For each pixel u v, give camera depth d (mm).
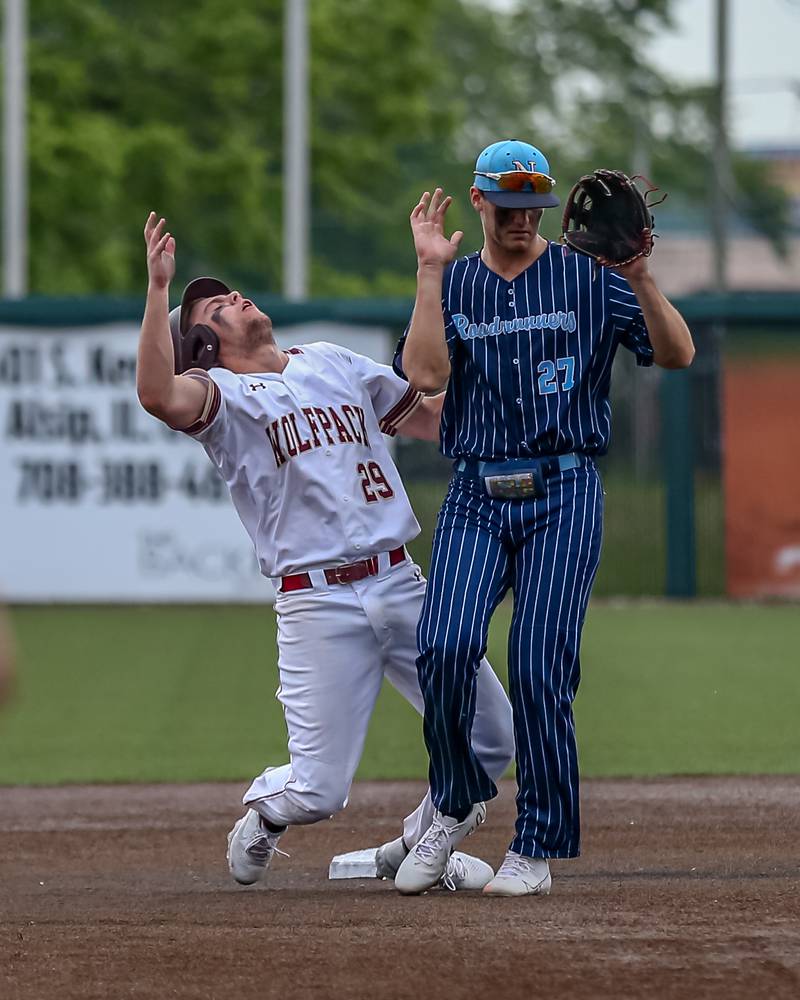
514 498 18188
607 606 55250
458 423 18672
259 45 101250
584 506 18109
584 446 18188
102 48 99625
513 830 23703
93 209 94062
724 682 38938
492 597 18125
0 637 7824
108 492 53938
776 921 16594
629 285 18016
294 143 64562
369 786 27516
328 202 112062
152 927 17031
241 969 15117
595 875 19891
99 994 14453
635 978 14492
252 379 18562
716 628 49094
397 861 19875
